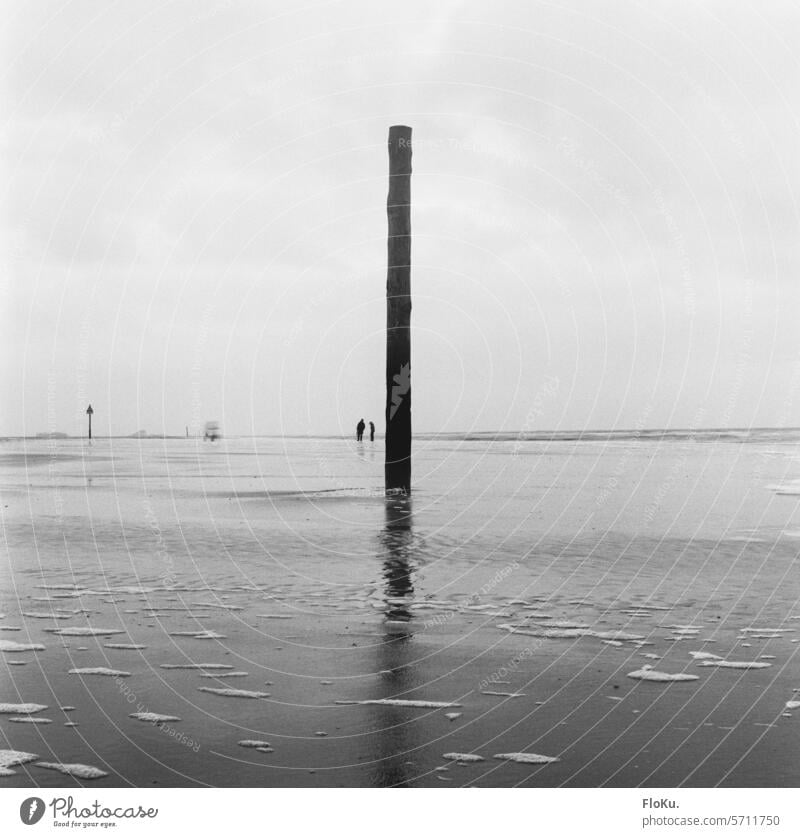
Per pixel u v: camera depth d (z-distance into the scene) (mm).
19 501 16219
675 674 5883
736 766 4410
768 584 8805
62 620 7410
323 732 4848
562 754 4547
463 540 11555
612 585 8828
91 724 4949
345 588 8719
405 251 16156
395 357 16750
